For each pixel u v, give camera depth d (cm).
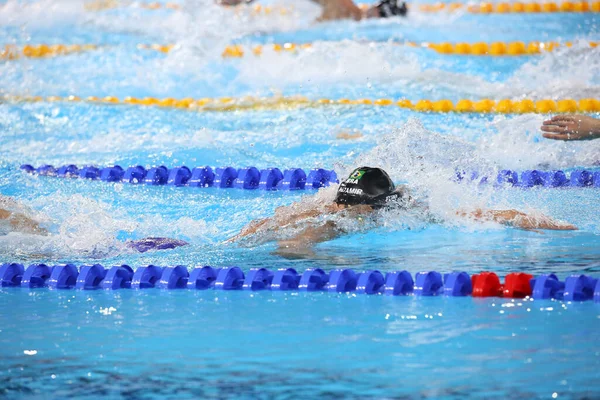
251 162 1199
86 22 2175
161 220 953
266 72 1709
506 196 986
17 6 2233
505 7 2344
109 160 1243
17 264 757
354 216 877
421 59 1767
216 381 453
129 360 495
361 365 470
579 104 1405
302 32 2036
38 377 470
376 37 1962
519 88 1538
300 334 539
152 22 2188
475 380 438
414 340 516
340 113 1423
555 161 1138
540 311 581
